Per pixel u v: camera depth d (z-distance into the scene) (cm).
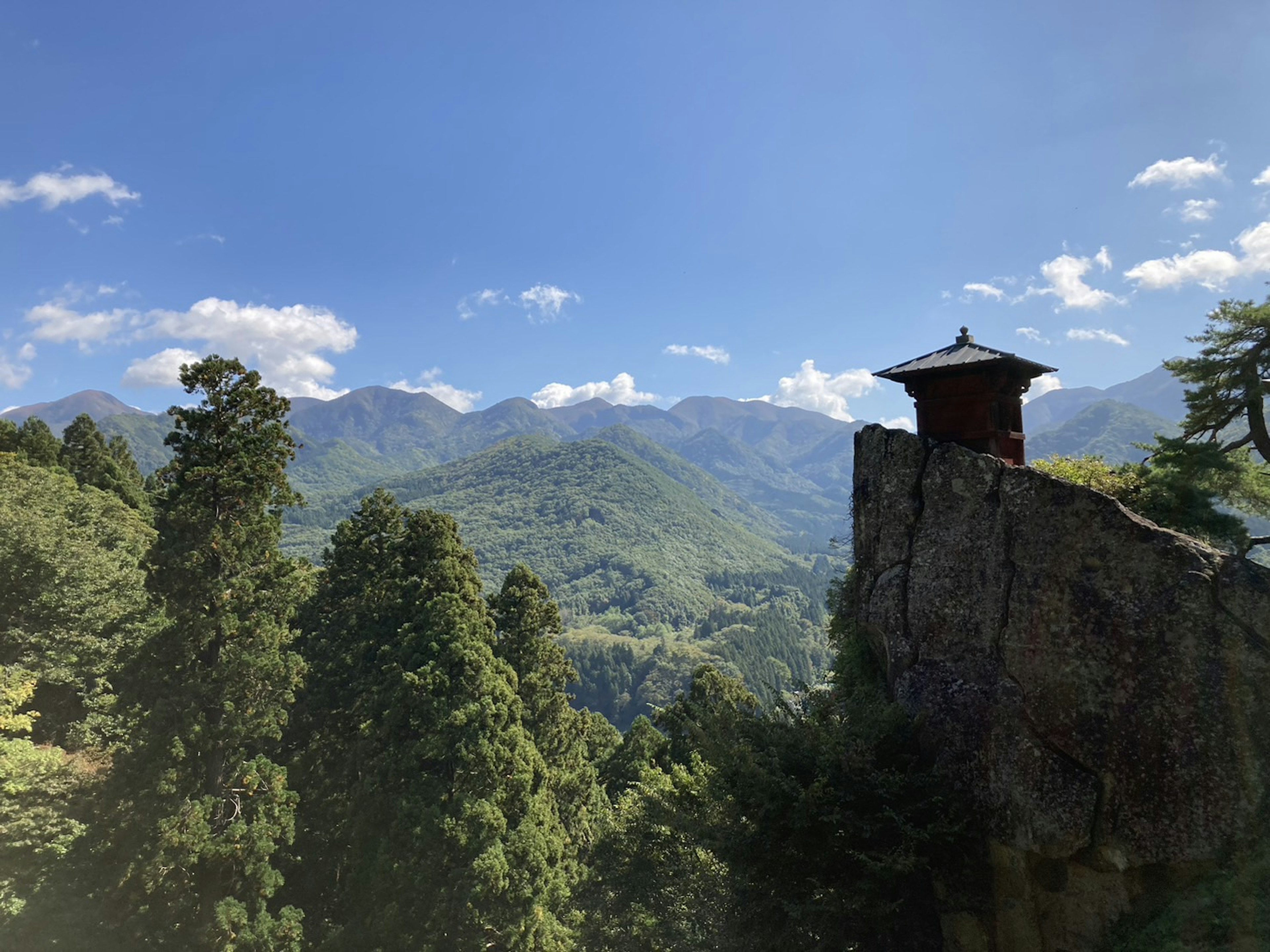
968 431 1376
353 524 3691
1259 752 914
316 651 3509
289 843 2531
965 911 1087
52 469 5409
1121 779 991
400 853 2431
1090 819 995
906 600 1305
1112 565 1062
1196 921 880
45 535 3456
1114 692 1022
